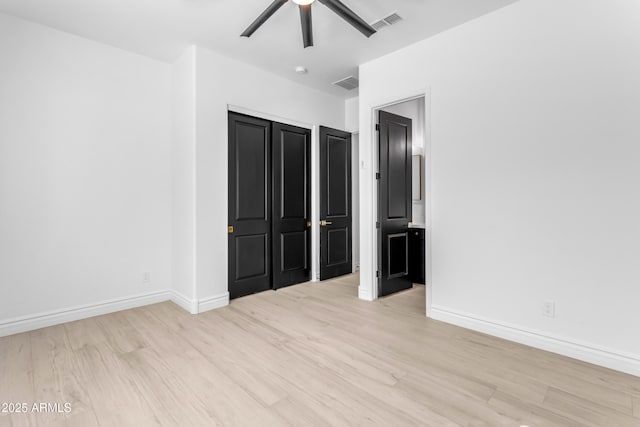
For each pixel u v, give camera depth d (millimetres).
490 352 2316
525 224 2439
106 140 3139
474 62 2688
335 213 4688
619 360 2055
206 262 3244
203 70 3205
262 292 3881
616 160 2062
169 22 2738
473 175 2711
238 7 2521
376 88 3439
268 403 1740
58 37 2861
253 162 3771
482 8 2533
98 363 2162
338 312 3182
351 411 1672
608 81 2084
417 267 4316
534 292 2404
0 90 2588
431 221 2990
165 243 3557
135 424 1577
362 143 3609
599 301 2133
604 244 2111
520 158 2455
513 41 2475
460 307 2820
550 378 1971
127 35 2963
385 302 3508
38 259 2775
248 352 2328
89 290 3049
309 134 4402
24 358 2227
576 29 2199
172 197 3576
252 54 3344
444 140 2887
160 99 3504
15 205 2662
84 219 3018
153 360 2205
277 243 4016
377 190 3623
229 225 3539
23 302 2705
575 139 2213
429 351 2338
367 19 2676
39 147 2771
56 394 1812
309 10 2072
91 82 3047
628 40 2014
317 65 3615
